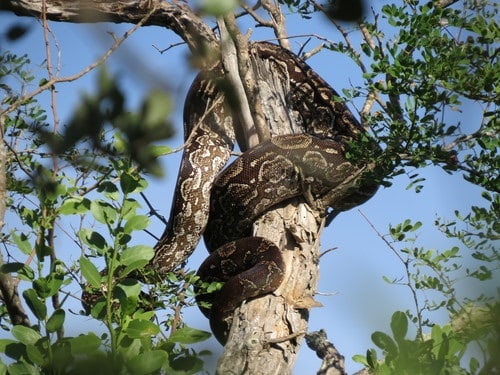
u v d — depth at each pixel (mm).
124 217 7613
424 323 9586
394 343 5648
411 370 5504
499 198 11930
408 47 12695
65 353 6324
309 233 13773
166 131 4203
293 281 12820
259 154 15438
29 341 6977
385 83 13219
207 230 16578
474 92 11898
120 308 7398
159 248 16391
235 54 14375
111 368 5230
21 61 10055
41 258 7547
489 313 4031
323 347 10875
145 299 11383
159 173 4582
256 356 11047
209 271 13969
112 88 4086
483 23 11898
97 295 9641
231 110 4816
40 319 7188
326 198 14375
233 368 10867
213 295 13562
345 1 3584
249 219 15586
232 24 9922
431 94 11875
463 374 5586
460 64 11844
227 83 4781
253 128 15703
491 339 3844
